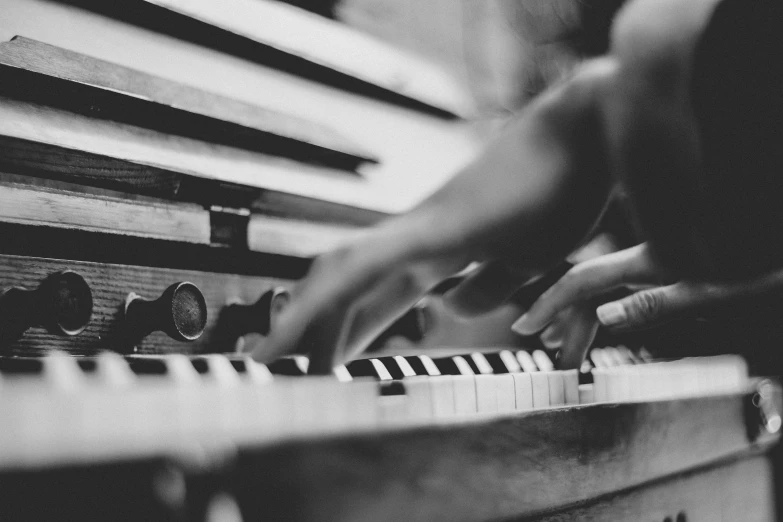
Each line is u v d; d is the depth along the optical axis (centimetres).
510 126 78
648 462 74
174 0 79
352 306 73
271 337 72
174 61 79
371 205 90
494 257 77
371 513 53
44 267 67
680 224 68
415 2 111
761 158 65
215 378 63
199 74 81
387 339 87
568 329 87
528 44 127
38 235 67
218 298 76
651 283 80
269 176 81
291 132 84
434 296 92
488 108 119
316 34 93
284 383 55
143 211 72
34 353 66
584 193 76
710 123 64
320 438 52
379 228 75
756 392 91
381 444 54
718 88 64
